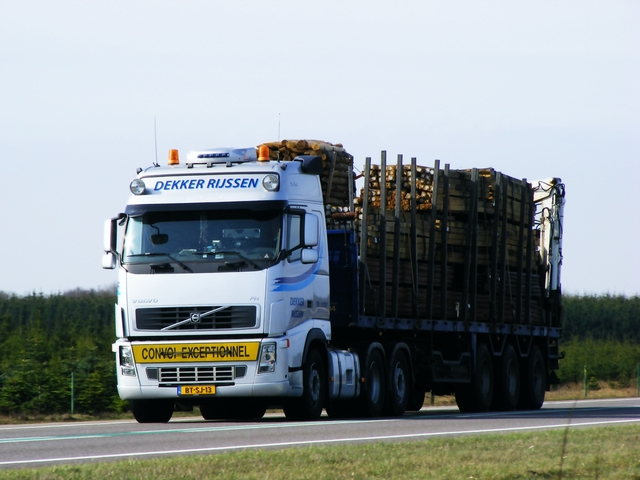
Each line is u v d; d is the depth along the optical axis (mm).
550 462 31047
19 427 51844
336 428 44781
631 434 40562
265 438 38906
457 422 50125
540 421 51406
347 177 63344
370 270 62562
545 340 85250
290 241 50938
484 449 33969
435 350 70188
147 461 29500
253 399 50469
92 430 46094
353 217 60219
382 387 61125
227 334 49656
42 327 135500
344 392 56375
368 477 27422
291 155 61656
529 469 29516
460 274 72688
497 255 75312
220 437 39562
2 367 89750
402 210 67312
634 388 157750
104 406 81812
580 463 31219
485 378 74938
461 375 71500
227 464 28969
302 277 51906
